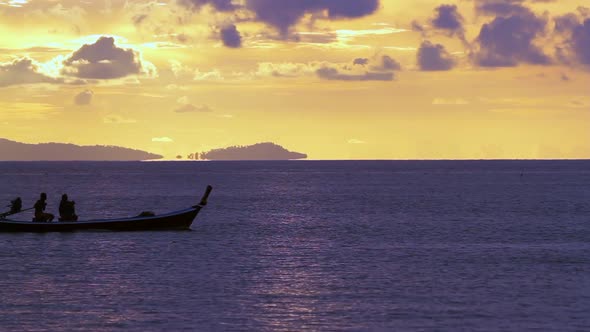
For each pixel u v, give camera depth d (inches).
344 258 2613.2
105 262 2481.5
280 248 2886.3
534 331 1596.9
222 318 1704.0
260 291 1989.4
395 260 2561.5
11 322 1663.4
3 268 2359.7
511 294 1948.8
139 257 2600.9
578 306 1808.6
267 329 1615.4
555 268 2373.3
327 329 1616.6
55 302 1849.2
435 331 1601.9
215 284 2086.6
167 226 3410.4
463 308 1791.3
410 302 1857.8
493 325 1643.7
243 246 2938.0
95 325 1641.2
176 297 1909.4
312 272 2298.2
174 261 2514.8
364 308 1795.0
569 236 3373.5
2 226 3213.6
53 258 2566.4
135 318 1699.1
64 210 3316.9
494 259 2578.7
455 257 2632.9
